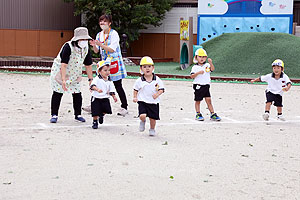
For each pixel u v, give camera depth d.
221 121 9.26
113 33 9.78
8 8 28.88
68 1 29.91
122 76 9.80
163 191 4.77
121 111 9.73
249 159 6.20
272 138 7.66
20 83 15.99
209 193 4.75
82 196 4.55
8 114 9.42
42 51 30.16
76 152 6.30
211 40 24.05
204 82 9.22
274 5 27.97
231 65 21.42
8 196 4.50
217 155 6.38
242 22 28.38
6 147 6.49
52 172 5.33
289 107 11.61
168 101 12.18
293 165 5.95
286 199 4.64
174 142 7.15
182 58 22.89
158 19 30.36
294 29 28.20
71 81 8.57
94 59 27.03
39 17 29.88
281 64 9.31
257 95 14.04
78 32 8.46
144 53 33.06
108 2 28.67
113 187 4.85
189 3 31.95
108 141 7.09
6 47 29.02
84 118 9.21
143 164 5.78
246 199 4.61
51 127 8.12
